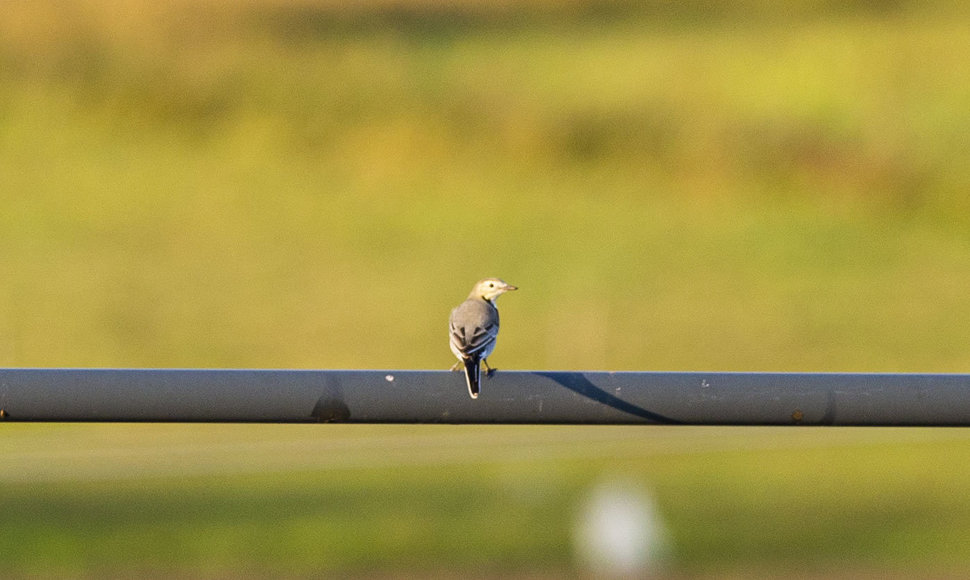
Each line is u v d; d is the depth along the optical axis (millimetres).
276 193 60875
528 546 18844
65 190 58688
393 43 86312
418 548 18781
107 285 45906
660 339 41219
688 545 18984
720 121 71562
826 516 20344
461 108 75125
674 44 85125
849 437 25391
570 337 40688
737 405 5098
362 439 25891
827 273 48344
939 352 39969
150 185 60781
